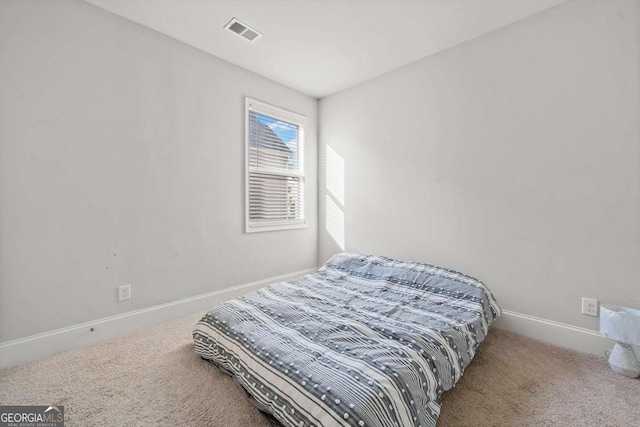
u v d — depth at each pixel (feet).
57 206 5.91
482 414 4.17
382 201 9.70
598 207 5.93
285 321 5.17
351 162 10.59
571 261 6.26
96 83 6.35
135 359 5.63
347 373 3.62
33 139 5.62
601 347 5.84
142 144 7.07
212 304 8.55
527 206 6.81
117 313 6.76
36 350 5.66
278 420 3.82
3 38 5.29
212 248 8.56
